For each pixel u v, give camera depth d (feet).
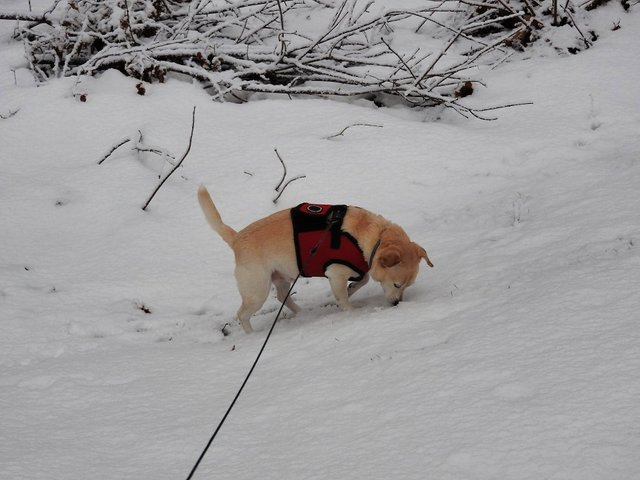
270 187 18.06
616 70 20.12
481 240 15.94
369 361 13.15
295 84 21.70
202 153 18.97
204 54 20.99
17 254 16.99
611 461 11.24
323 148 18.83
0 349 14.94
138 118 19.60
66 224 17.63
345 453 11.92
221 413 12.94
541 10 22.67
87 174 18.47
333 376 13.08
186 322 15.60
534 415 11.74
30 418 13.30
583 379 12.00
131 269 16.67
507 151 18.48
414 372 12.68
